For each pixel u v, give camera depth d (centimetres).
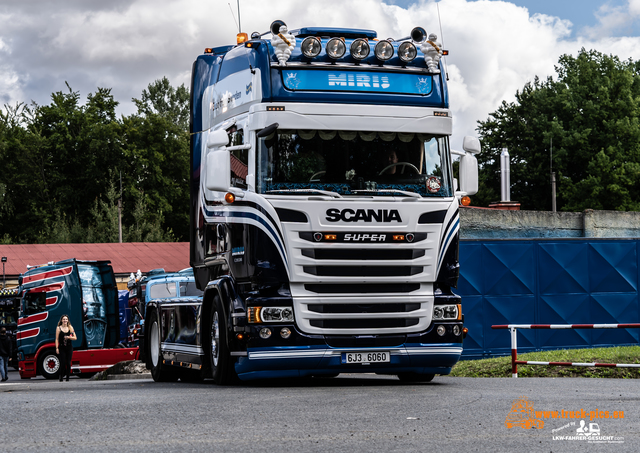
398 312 1049
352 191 1043
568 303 2041
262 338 1017
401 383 1148
